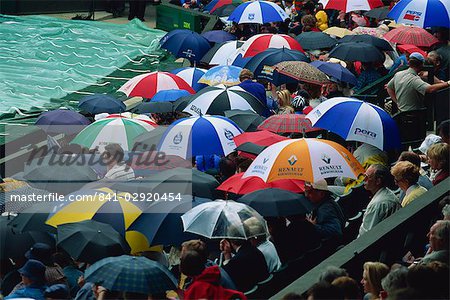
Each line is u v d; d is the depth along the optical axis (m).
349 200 32.19
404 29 51.28
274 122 35.62
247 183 29.81
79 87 63.41
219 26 70.62
